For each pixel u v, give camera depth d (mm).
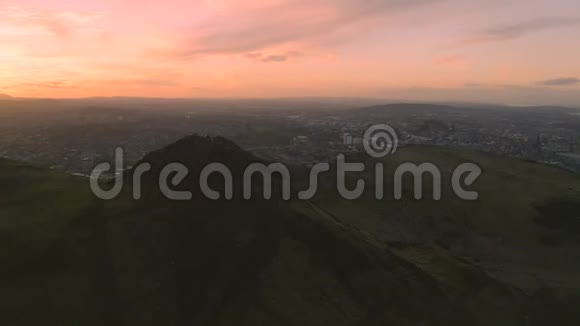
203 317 23328
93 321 21969
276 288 25828
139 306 23281
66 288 23500
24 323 20938
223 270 26516
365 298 26203
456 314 26703
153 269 25953
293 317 23984
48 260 25109
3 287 22719
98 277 24703
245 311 23969
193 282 25422
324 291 26234
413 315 25688
